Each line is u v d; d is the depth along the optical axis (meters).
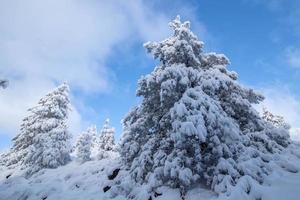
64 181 22.28
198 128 11.41
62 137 30.75
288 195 9.86
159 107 15.08
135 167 14.84
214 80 13.46
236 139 12.77
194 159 12.31
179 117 12.16
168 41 15.72
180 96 13.77
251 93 15.79
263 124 15.00
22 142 33.25
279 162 13.02
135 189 14.04
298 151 15.41
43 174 25.88
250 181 10.68
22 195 19.70
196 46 15.80
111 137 33.34
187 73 13.84
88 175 21.77
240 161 12.20
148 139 15.78
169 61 15.28
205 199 11.41
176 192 12.41
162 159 12.98
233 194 10.16
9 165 32.81
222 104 14.71
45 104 33.31
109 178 18.30
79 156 30.80
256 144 14.16
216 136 12.08
